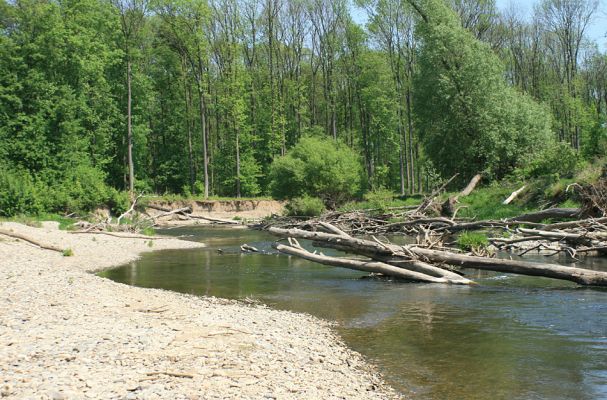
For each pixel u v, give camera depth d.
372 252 17.20
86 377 6.35
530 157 39.00
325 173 42.69
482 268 15.41
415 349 8.90
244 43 61.50
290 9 63.16
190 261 21.00
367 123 63.66
